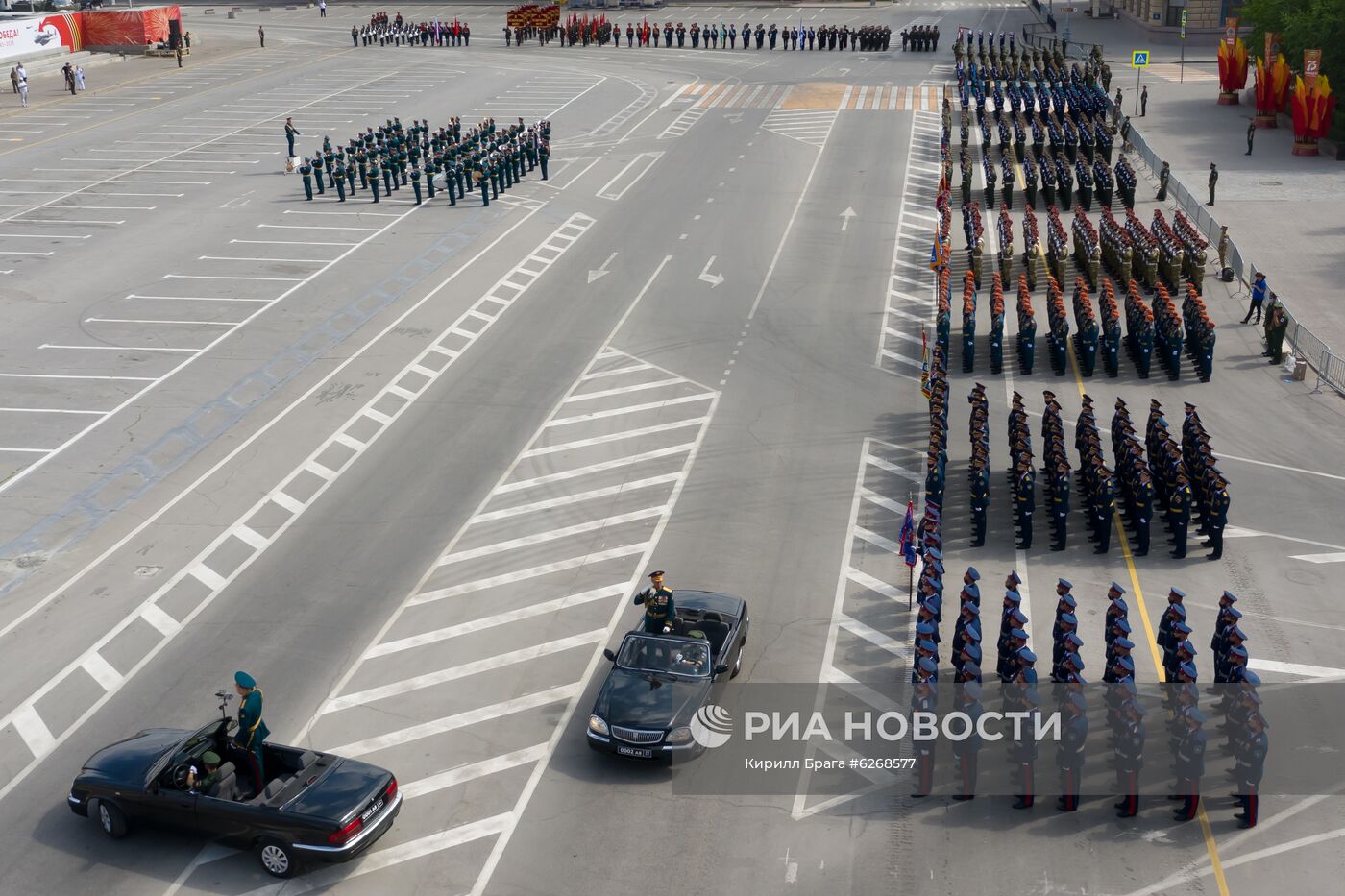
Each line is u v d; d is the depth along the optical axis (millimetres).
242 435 35344
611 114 78812
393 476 32781
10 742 22594
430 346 41844
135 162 67625
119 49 104438
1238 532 29719
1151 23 105562
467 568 28219
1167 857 19297
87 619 26531
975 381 38969
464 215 57125
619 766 21672
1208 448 30094
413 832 20094
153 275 49094
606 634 25531
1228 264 49000
